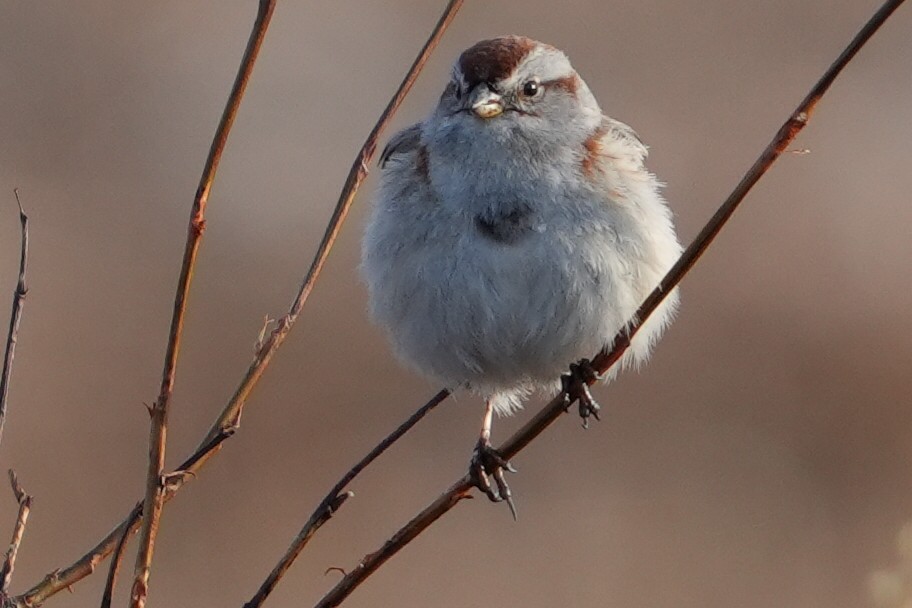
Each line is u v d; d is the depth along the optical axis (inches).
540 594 478.6
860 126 745.6
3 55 756.0
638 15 818.8
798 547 503.5
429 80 788.0
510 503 326.0
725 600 475.8
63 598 443.8
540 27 817.5
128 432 530.0
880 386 589.3
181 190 690.2
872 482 543.2
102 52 773.9
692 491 536.1
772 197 690.2
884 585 285.7
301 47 805.2
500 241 301.0
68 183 674.2
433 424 562.6
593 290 301.0
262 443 544.1
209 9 818.8
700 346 610.2
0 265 601.0
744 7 824.9
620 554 499.5
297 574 485.1
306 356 589.3
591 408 305.3
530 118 303.1
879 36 807.7
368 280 319.0
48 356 559.8
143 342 576.7
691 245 247.0
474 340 309.4
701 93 760.3
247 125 753.6
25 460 511.2
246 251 649.6
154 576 478.6
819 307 625.0
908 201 685.9
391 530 506.9
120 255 628.1
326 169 719.1
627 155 312.0
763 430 569.6
